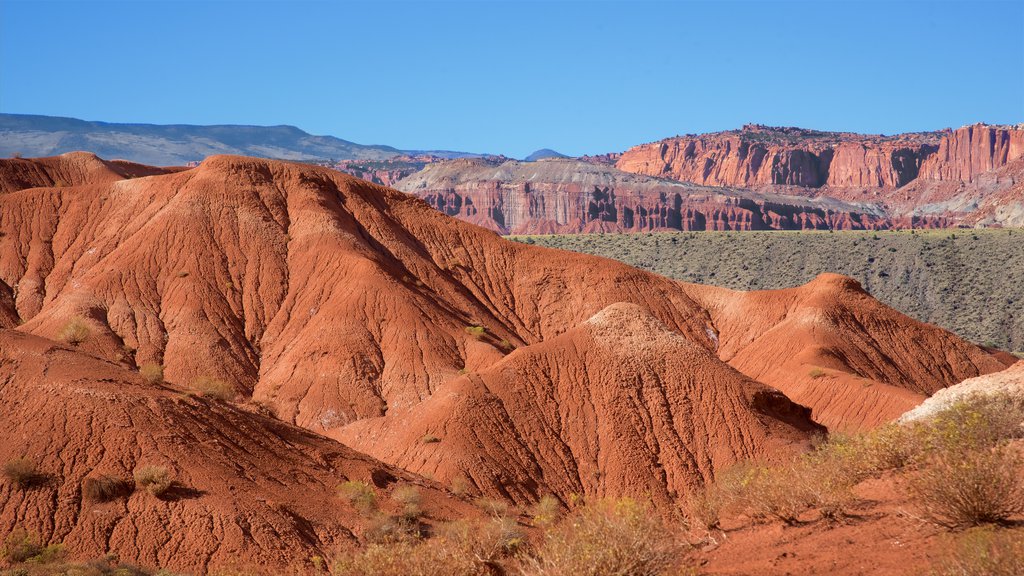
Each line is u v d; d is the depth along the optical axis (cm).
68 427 4188
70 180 15162
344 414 7988
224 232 10669
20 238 10944
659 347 6675
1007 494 1153
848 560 1154
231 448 4388
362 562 1427
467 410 6225
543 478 5866
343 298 9519
